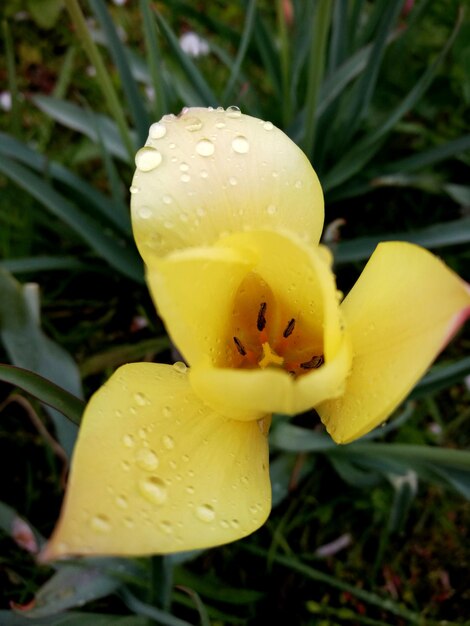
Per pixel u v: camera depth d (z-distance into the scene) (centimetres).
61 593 11
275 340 10
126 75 15
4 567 15
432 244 16
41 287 19
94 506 8
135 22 25
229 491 8
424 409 17
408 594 16
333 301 8
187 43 20
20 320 13
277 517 16
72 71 23
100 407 8
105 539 7
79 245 20
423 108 20
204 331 9
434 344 8
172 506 8
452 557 16
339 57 17
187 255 7
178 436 9
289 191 9
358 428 8
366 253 17
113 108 15
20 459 17
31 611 10
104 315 19
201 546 8
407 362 8
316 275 8
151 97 20
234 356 10
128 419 8
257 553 15
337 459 15
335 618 15
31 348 13
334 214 20
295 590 15
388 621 15
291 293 9
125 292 19
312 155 17
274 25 24
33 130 22
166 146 9
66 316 19
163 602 12
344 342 8
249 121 10
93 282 19
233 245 8
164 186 9
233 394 8
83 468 8
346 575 16
